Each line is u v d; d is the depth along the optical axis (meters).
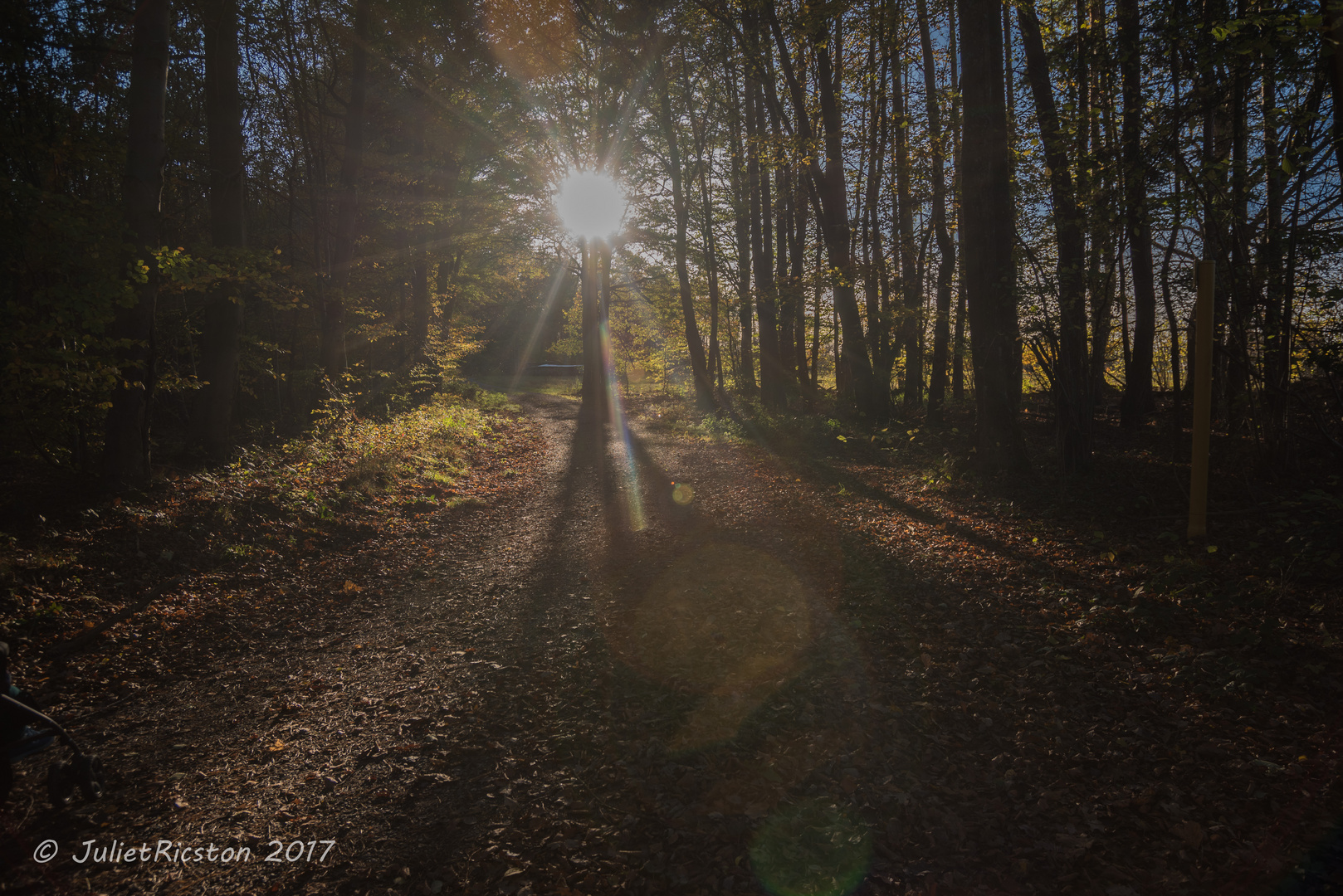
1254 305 8.22
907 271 19.50
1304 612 5.17
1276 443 8.44
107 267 8.80
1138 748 4.01
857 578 7.32
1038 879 3.15
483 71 19.98
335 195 20.58
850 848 3.40
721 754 4.29
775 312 23.11
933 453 14.32
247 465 12.12
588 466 16.61
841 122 18.23
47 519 8.03
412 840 3.65
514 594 7.91
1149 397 13.54
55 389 9.05
